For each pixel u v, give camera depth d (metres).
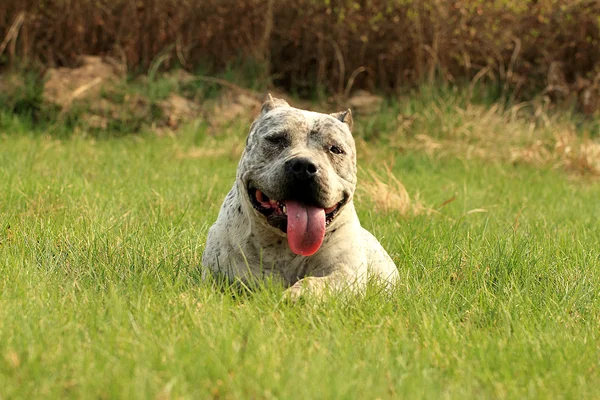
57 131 20.39
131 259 7.71
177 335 5.42
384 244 9.36
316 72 23.56
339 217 7.23
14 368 4.69
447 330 5.85
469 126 20.39
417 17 22.42
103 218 9.44
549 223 11.27
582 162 18.08
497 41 22.80
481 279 7.64
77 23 23.25
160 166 15.78
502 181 16.34
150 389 4.42
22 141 18.47
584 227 10.70
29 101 21.17
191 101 22.14
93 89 21.83
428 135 20.33
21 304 5.84
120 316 5.69
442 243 9.14
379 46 22.94
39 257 7.76
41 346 5.02
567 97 22.30
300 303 6.39
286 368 4.81
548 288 7.35
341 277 7.04
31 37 22.94
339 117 7.82
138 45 23.47
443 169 17.83
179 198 11.80
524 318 6.35
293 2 23.33
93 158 16.34
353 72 22.98
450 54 22.69
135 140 20.02
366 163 17.70
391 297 6.92
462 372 5.09
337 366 4.95
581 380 5.02
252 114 21.52
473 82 21.95
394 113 21.48
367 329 5.88
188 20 23.38
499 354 5.43
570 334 6.13
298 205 6.74
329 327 5.86
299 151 6.86
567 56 23.31
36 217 9.20
